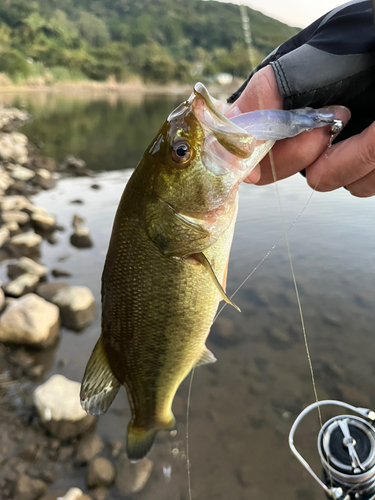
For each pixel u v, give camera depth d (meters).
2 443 0.57
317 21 0.26
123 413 0.64
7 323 0.76
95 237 1.35
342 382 0.69
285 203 1.43
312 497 0.52
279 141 0.26
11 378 0.69
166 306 0.29
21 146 2.86
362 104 0.24
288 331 0.81
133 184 0.28
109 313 0.31
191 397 0.66
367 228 1.18
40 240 1.28
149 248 0.28
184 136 0.26
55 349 0.77
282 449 0.58
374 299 0.89
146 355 0.31
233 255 1.09
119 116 5.57
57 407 0.59
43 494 0.51
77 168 2.43
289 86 0.24
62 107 6.59
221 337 0.79
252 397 0.67
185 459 0.57
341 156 0.25
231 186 0.27
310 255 1.06
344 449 0.31
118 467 0.55
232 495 0.53
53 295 0.91
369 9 0.24
